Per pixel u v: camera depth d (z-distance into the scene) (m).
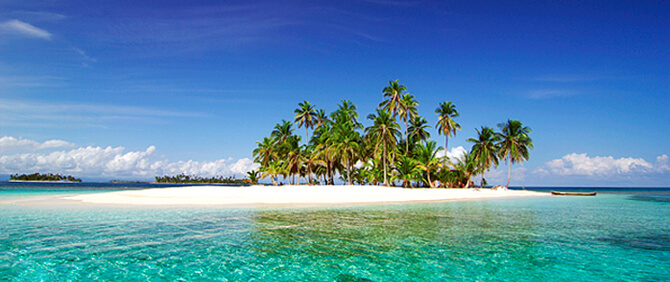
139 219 17.64
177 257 10.14
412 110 59.75
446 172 58.72
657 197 49.56
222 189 40.38
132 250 10.91
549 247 11.70
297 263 9.68
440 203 30.91
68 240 12.25
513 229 15.36
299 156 61.28
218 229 14.80
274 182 65.12
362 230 14.86
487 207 26.84
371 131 54.44
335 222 17.20
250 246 11.63
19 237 12.69
